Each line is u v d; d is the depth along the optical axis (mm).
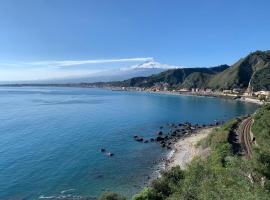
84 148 96500
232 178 33781
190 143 103875
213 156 65375
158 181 55594
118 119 158250
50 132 119562
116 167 78500
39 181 68062
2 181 67438
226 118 174125
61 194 62031
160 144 103750
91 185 66625
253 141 83000
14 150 91625
